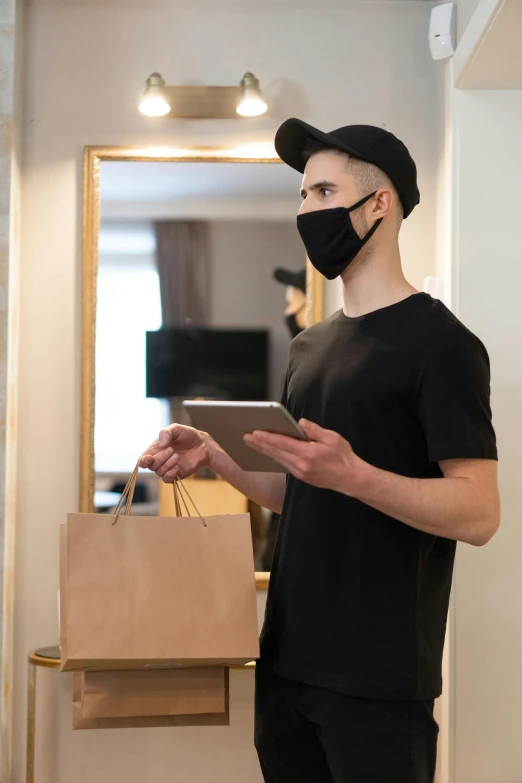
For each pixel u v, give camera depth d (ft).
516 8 6.28
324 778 4.96
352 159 4.82
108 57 8.97
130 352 8.79
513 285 7.73
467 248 7.75
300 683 4.64
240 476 5.58
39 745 8.61
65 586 4.66
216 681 4.96
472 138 7.82
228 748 8.66
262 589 8.57
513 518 7.59
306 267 8.86
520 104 7.84
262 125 8.95
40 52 8.95
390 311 4.66
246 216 8.88
